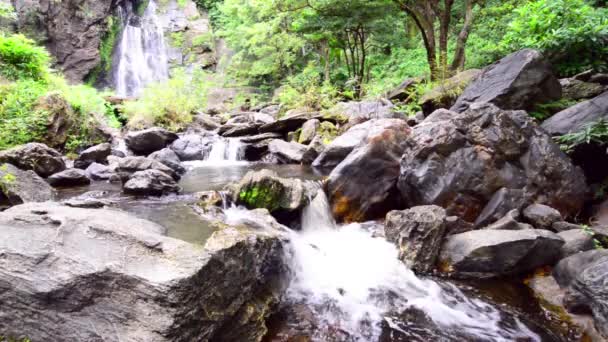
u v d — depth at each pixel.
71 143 9.80
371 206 5.44
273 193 4.80
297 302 3.42
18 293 2.19
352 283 3.73
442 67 10.45
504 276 3.73
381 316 3.27
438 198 4.68
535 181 4.56
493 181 4.56
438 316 3.25
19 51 11.34
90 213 3.10
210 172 8.43
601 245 3.86
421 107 9.04
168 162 8.20
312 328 3.06
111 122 12.95
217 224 4.05
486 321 3.15
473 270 3.76
